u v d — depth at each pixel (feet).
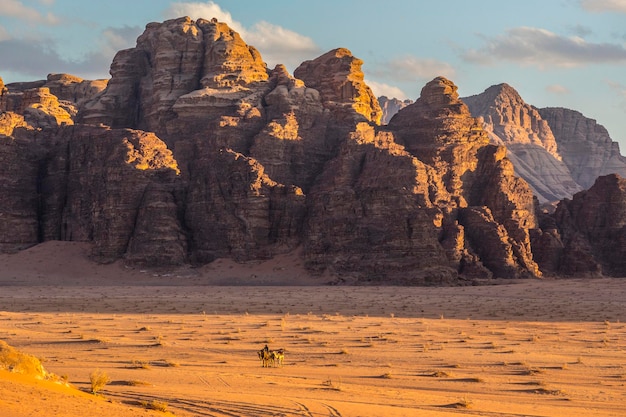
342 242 614.75
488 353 210.38
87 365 153.28
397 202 619.67
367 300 451.12
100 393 108.78
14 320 294.25
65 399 88.12
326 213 628.28
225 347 207.31
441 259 602.44
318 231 624.18
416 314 371.56
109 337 228.22
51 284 581.53
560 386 153.48
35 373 96.68
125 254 623.36
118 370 145.18
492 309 404.36
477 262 632.38
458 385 150.61
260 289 540.93
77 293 497.46
